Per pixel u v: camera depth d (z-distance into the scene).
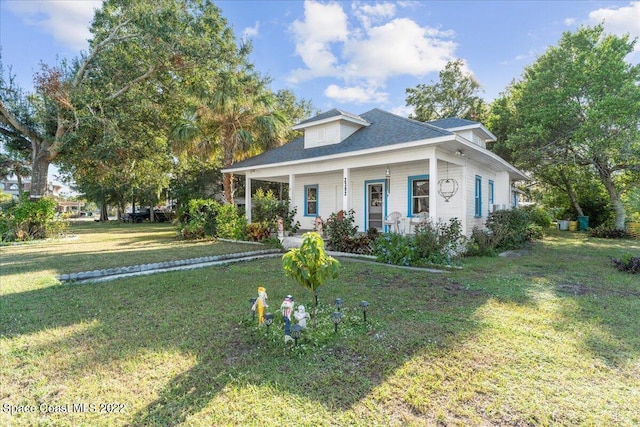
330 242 10.06
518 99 19.14
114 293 5.28
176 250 10.39
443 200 10.98
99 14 15.20
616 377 2.68
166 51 14.62
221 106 16.27
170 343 3.34
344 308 4.39
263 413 2.22
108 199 36.38
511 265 7.82
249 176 14.43
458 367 2.82
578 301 4.78
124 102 15.05
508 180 15.41
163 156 18.17
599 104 14.52
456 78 26.06
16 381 2.65
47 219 14.51
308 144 13.13
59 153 15.87
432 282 5.96
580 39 16.36
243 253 9.56
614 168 16.69
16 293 5.28
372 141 10.28
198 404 2.33
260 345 3.26
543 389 2.50
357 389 2.49
